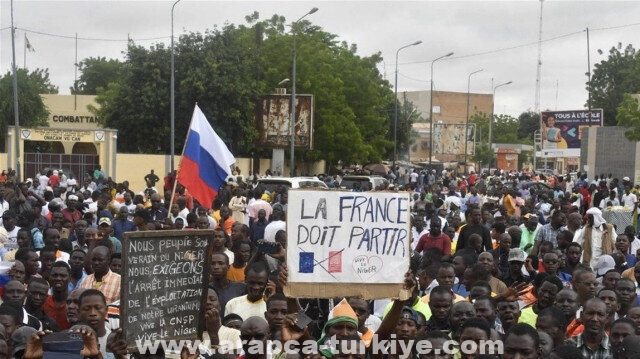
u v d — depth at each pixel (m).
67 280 9.45
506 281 12.43
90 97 58.56
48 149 46.56
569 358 6.75
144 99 43.03
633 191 32.22
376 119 52.72
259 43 47.00
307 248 7.13
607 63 83.50
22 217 15.73
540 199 28.95
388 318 7.23
